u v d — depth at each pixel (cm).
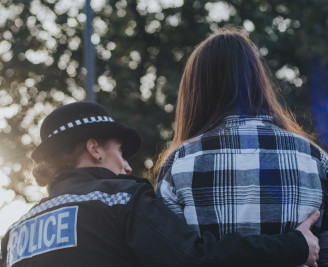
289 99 1141
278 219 159
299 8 1267
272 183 161
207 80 178
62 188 185
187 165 168
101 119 199
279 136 167
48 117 200
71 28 1317
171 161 175
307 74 1249
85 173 187
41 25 1313
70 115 198
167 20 1336
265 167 162
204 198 163
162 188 173
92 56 696
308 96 1188
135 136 203
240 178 162
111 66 1290
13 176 1230
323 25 1259
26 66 1280
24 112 1309
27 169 211
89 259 169
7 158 1260
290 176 162
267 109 177
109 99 1266
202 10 1323
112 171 197
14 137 1285
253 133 168
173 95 1185
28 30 1310
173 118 1216
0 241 200
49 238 176
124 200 173
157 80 1320
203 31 1301
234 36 183
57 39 1327
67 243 172
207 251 153
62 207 178
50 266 172
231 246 153
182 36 1338
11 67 1284
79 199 177
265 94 177
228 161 164
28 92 1312
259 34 1241
